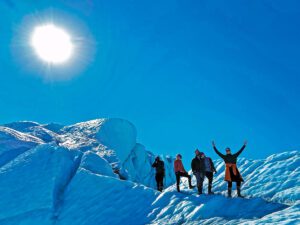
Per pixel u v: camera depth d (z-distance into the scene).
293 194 13.57
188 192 16.39
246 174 17.28
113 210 16.55
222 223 12.66
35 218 17.11
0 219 17.34
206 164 15.76
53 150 23.06
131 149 47.31
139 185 18.34
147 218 15.06
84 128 43.91
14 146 25.38
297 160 16.34
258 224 11.38
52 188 19.05
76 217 16.75
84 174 20.19
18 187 19.45
